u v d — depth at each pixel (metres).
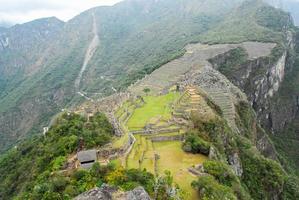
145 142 77.06
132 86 159.62
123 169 53.28
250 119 127.25
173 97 119.38
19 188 87.81
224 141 85.50
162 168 63.25
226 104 116.25
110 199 36.72
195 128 82.75
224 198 52.69
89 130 78.81
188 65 169.88
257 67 194.50
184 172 61.53
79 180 54.62
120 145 70.75
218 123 86.94
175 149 73.56
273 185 88.62
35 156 96.69
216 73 148.38
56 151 76.12
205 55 191.12
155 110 105.31
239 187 64.56
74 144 74.50
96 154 66.56
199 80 133.62
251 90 187.88
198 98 104.38
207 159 68.06
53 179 56.66
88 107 124.94
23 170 95.00
